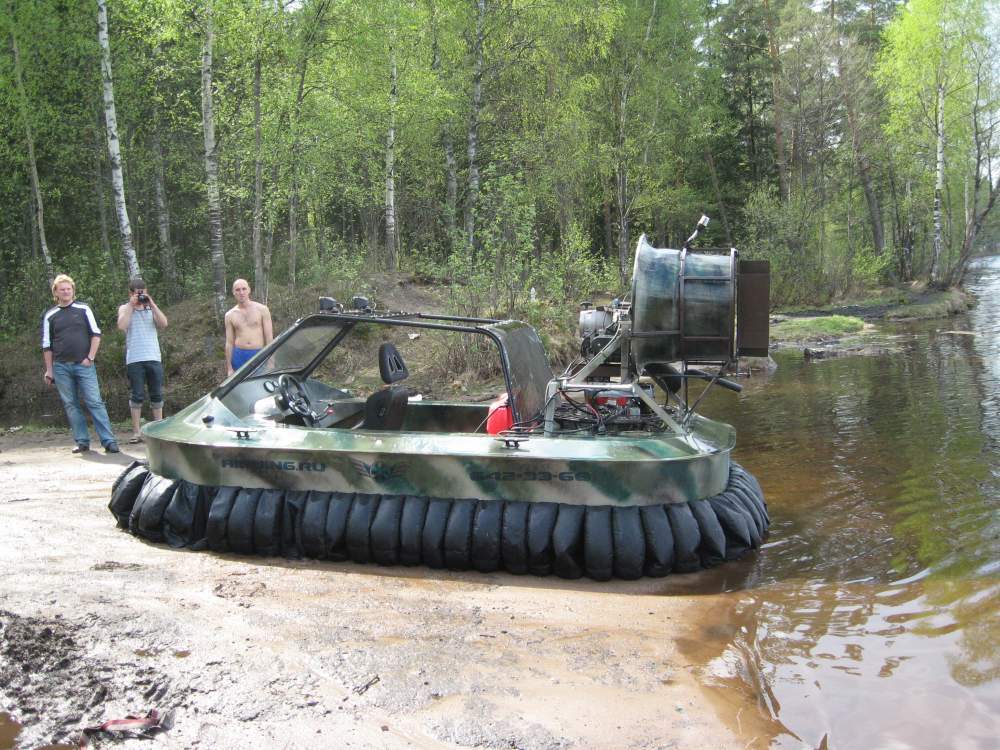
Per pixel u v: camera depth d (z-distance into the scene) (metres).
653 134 26.53
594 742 3.08
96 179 19.44
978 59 30.41
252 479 5.11
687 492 4.86
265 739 3.05
